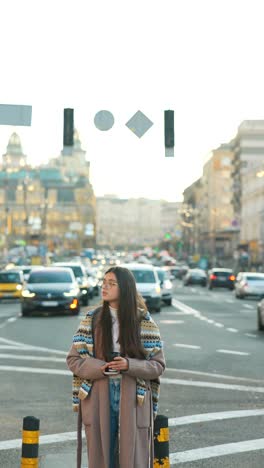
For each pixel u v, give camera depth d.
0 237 149.00
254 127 122.06
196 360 18.17
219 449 9.23
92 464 5.60
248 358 18.64
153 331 5.73
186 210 173.25
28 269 53.66
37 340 22.59
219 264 112.88
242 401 12.70
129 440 5.53
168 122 21.53
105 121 21.20
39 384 14.38
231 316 33.69
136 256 179.00
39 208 166.75
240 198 124.75
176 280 97.19
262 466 8.42
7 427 10.46
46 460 8.64
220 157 145.00
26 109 16.62
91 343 5.68
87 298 39.88
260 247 103.25
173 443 9.53
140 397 5.60
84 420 5.66
